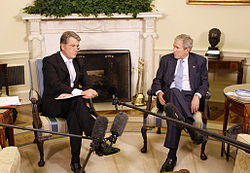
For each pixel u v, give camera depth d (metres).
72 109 2.81
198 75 3.13
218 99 4.97
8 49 4.63
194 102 2.96
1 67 4.33
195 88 3.13
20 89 4.84
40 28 4.40
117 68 4.58
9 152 1.93
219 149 3.25
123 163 2.94
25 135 3.56
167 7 4.83
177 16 4.83
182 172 1.70
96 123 1.24
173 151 2.77
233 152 3.18
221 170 2.83
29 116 4.25
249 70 4.69
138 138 3.50
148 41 4.64
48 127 2.83
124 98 4.70
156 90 3.11
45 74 2.96
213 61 4.35
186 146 3.31
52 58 2.97
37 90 3.26
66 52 2.91
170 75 3.15
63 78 2.97
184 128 1.27
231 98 2.86
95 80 4.57
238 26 4.64
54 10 4.22
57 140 3.43
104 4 4.29
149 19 4.54
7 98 2.89
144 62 4.73
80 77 3.16
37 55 4.46
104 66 4.54
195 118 2.95
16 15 4.59
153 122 3.04
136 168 2.85
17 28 4.64
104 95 4.64
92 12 4.25
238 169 2.13
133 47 4.72
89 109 3.04
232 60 4.35
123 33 4.64
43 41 4.45
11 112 2.90
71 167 2.73
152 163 2.95
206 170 2.83
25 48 4.77
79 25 4.49
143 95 4.68
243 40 4.66
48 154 3.11
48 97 2.97
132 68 4.80
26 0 4.59
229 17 4.65
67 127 2.89
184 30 4.86
